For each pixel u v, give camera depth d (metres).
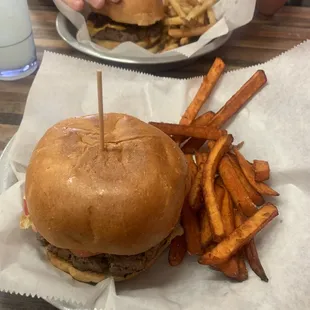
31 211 0.22
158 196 0.22
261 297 0.22
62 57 0.32
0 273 0.22
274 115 0.30
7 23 0.34
